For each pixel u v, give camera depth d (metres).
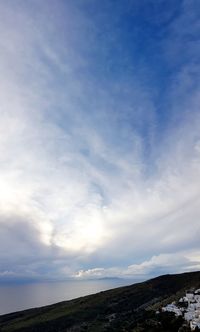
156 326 157.50
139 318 185.50
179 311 178.88
